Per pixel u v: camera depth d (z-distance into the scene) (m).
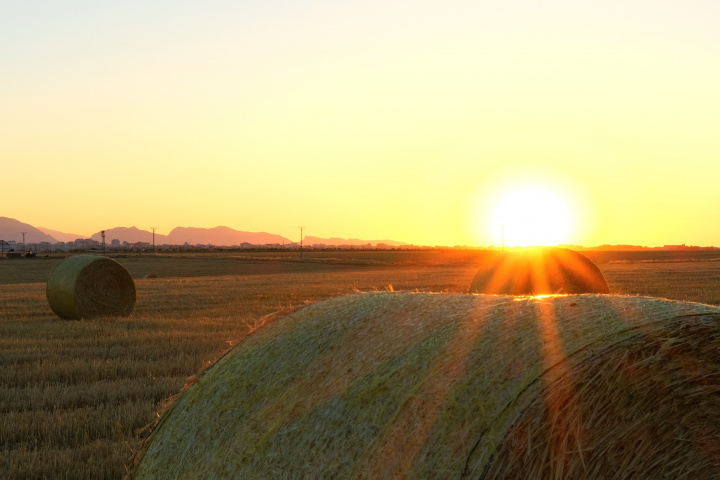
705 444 3.72
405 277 42.50
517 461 3.39
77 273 20.03
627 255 112.94
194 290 31.44
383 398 3.94
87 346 14.19
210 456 4.66
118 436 7.70
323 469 3.94
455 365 3.82
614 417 3.59
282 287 33.22
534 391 3.49
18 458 6.99
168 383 10.41
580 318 3.93
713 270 45.47
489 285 15.26
